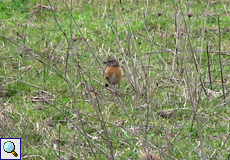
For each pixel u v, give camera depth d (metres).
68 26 16.50
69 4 18.11
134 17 16.70
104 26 16.42
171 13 16.70
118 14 16.81
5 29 15.75
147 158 7.99
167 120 10.47
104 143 9.63
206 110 10.77
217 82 12.28
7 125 9.79
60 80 12.47
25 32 14.91
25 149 9.24
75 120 10.34
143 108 10.99
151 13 17.00
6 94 11.76
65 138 9.73
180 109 10.81
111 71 10.88
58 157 8.80
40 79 12.55
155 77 12.11
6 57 13.63
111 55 13.79
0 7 17.69
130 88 12.02
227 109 10.84
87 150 9.23
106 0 18.25
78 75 12.52
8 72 12.71
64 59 13.46
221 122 10.41
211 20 16.47
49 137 9.69
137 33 15.48
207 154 9.06
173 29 14.11
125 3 18.14
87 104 11.18
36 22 16.84
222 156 8.86
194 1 17.77
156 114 10.74
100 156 9.06
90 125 10.27
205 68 13.02
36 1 18.09
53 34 15.84
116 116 10.80
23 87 12.00
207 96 11.23
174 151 9.19
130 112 10.90
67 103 11.25
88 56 13.97
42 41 15.08
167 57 13.78
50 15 17.34
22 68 13.02
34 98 11.51
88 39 15.24
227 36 15.40
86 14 17.50
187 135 9.49
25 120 10.39
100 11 17.53
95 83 12.26
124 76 12.46
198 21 16.12
